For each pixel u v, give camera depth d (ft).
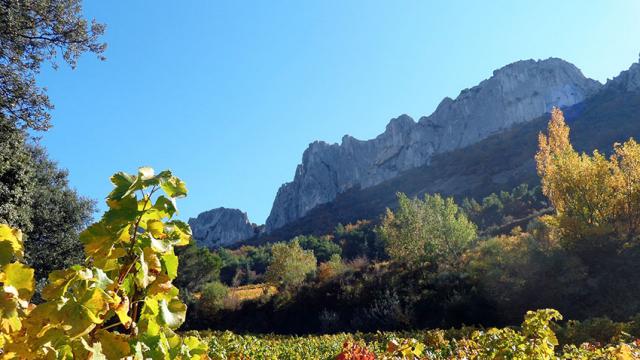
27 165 49.62
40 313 3.27
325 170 538.47
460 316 71.87
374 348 21.89
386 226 127.34
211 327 111.65
